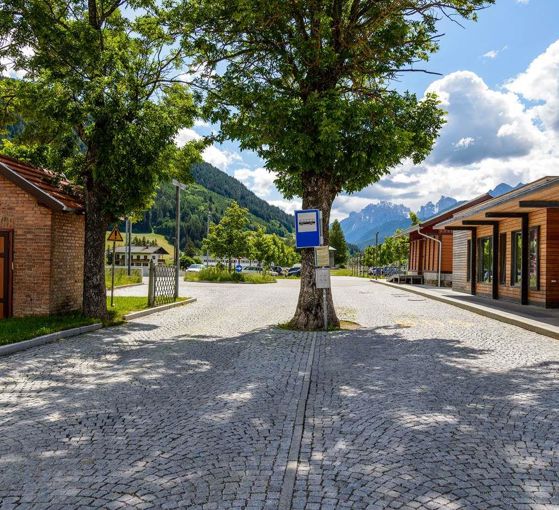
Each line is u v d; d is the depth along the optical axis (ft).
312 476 13.47
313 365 27.84
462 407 19.49
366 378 24.59
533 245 60.75
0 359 29.71
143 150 43.80
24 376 25.41
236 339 37.45
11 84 50.08
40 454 15.19
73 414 19.12
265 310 61.31
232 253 153.38
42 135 51.62
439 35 42.11
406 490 12.56
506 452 14.93
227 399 21.09
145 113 44.06
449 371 25.91
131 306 60.39
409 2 39.37
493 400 20.43
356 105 37.60
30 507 11.90
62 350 32.76
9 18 42.06
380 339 36.86
